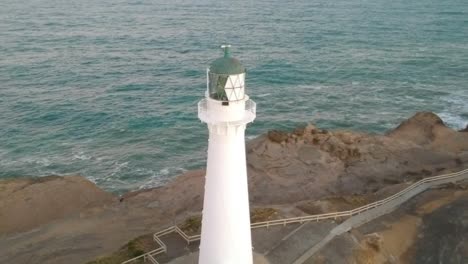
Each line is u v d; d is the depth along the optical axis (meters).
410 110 63.81
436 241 29.53
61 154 50.72
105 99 64.88
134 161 49.69
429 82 74.81
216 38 101.19
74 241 36.09
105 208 40.97
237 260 18.20
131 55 86.31
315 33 108.00
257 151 48.34
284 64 82.69
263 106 64.06
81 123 57.69
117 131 56.09
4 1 136.38
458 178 38.84
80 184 43.41
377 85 73.19
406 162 46.84
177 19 121.62
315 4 153.00
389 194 36.12
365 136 51.31
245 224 18.02
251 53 89.56
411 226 31.00
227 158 16.59
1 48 86.56
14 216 39.03
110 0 148.00
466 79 76.38
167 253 27.48
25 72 74.06
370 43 99.62
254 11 137.62
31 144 52.50
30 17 115.19
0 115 58.53
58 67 77.38
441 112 63.22
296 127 58.03
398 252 28.84
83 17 119.00
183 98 66.19
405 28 114.75
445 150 50.03
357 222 31.09
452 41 102.25
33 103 62.38
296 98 67.31
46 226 38.34
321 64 83.38
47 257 34.28
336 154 48.03
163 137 54.88
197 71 78.19
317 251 27.17
